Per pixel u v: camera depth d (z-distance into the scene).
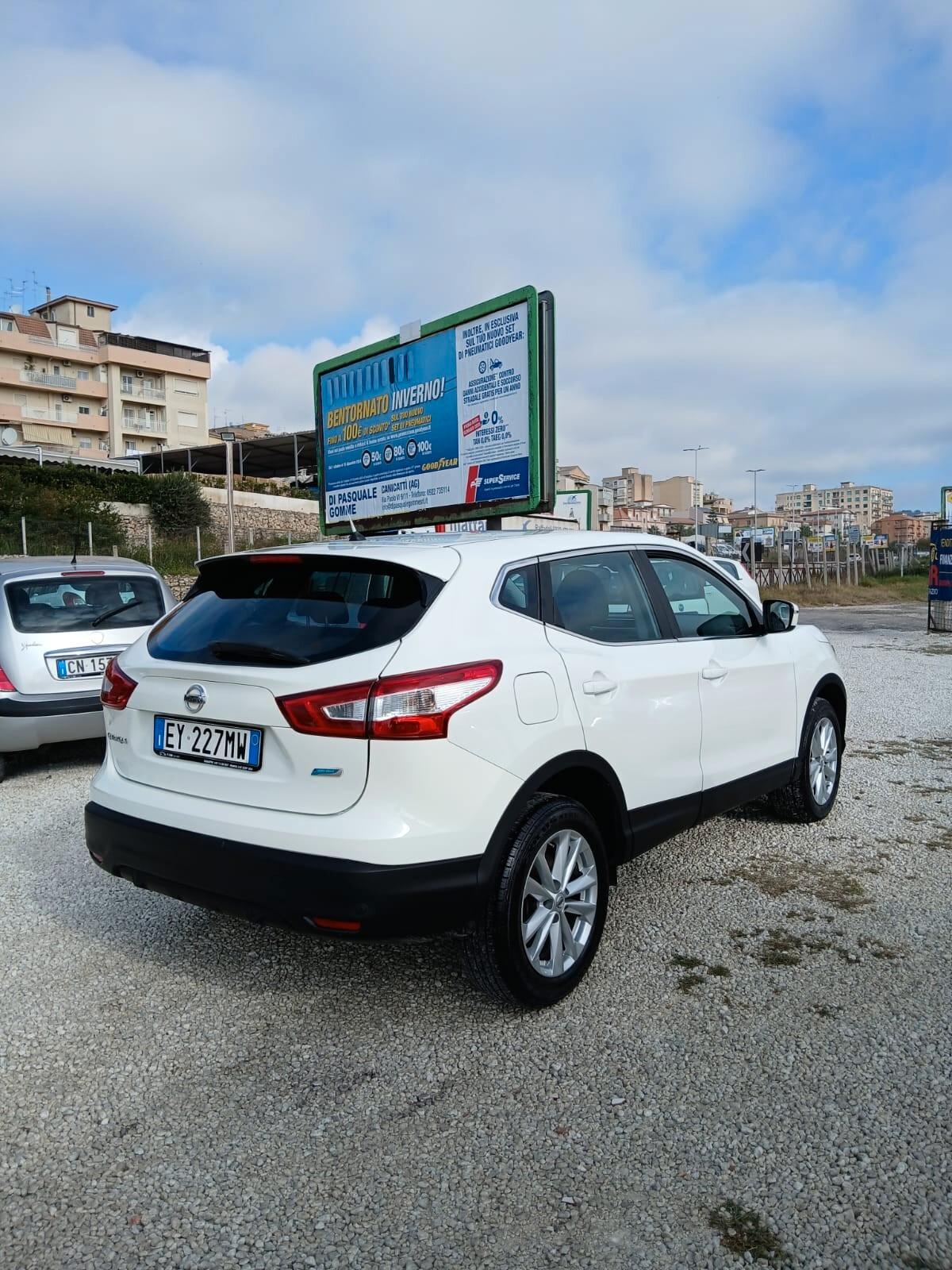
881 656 14.11
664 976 3.46
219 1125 2.62
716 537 49.50
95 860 3.48
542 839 3.10
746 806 5.75
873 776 6.48
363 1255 2.12
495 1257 2.10
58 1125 2.64
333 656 2.92
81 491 33.59
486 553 3.35
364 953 3.74
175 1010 3.30
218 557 3.50
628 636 3.76
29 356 72.56
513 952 3.03
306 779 2.87
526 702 3.10
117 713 3.48
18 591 6.52
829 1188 2.30
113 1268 2.10
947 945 3.67
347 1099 2.73
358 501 11.67
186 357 81.88
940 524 18.81
